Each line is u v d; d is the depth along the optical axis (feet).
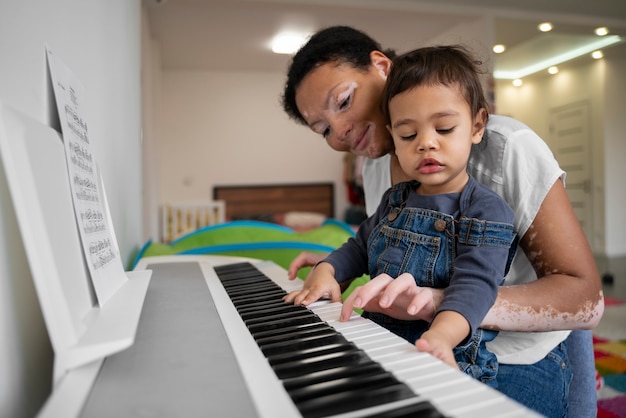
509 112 14.67
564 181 2.60
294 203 19.22
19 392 1.31
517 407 1.07
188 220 15.70
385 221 2.67
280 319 1.90
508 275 2.75
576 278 2.36
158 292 2.36
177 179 18.16
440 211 2.40
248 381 1.19
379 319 2.57
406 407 1.07
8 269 1.26
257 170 18.84
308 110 3.09
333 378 1.24
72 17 2.08
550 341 2.59
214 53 16.06
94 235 1.81
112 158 3.28
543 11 14.12
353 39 2.99
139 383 1.17
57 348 1.16
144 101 10.34
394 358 1.41
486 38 13.69
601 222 16.40
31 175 1.20
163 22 12.97
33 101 1.48
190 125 18.21
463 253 2.26
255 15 12.69
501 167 2.61
